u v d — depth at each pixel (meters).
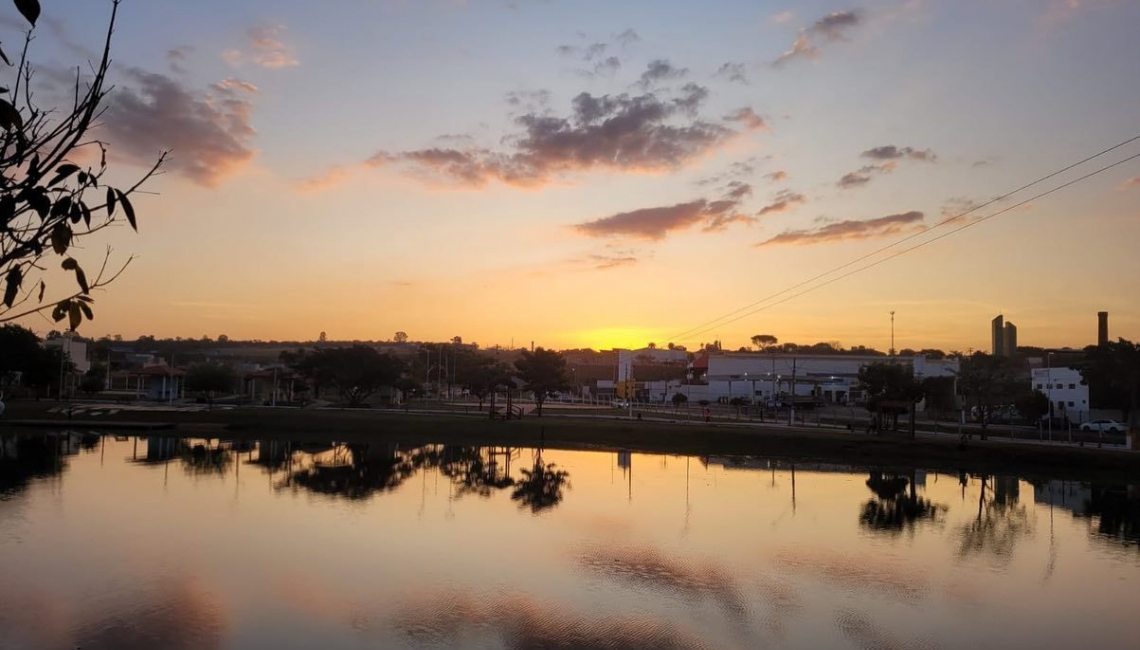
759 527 28.81
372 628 16.62
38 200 4.43
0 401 28.56
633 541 25.83
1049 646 16.70
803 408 96.69
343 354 92.44
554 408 104.81
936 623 18.02
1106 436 63.84
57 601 18.11
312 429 69.69
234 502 32.34
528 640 16.12
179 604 18.00
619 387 147.62
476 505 32.66
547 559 23.03
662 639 16.41
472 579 20.61
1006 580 22.03
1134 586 21.58
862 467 49.28
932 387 93.75
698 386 129.50
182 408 84.00
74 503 31.47
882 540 26.98
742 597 19.58
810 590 20.36
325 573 20.94
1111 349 76.31
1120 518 32.47
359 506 31.81
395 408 94.81
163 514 29.30
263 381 114.88
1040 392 76.88
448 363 141.62
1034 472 47.16
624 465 49.62
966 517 32.12
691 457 54.91
